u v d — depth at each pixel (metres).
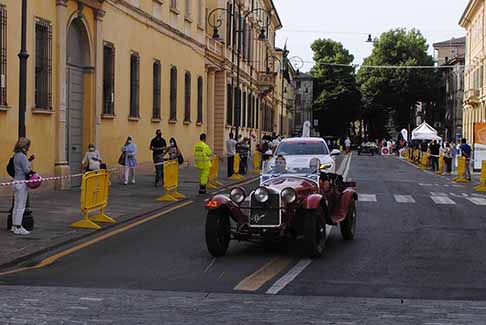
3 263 10.81
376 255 12.12
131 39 29.00
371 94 89.94
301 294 9.01
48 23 21.77
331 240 13.84
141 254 12.05
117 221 16.05
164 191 23.75
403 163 56.81
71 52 24.06
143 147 30.86
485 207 20.84
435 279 10.09
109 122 26.77
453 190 27.95
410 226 16.11
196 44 40.41
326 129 99.25
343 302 8.52
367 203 21.39
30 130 20.80
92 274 10.30
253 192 11.76
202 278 10.02
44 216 16.20
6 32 19.16
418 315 7.84
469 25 79.25
